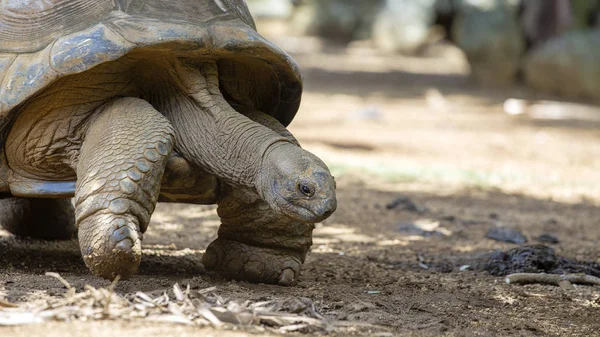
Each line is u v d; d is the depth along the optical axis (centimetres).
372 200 2870
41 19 1408
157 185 1318
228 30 1431
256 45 1438
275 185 1298
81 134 1409
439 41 11081
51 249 1850
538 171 3781
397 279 1714
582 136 4988
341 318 1286
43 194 1453
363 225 2470
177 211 2539
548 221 2653
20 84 1345
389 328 1245
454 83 7825
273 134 1367
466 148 4338
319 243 2173
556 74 7069
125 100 1397
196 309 1177
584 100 6919
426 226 2502
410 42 11044
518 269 1841
